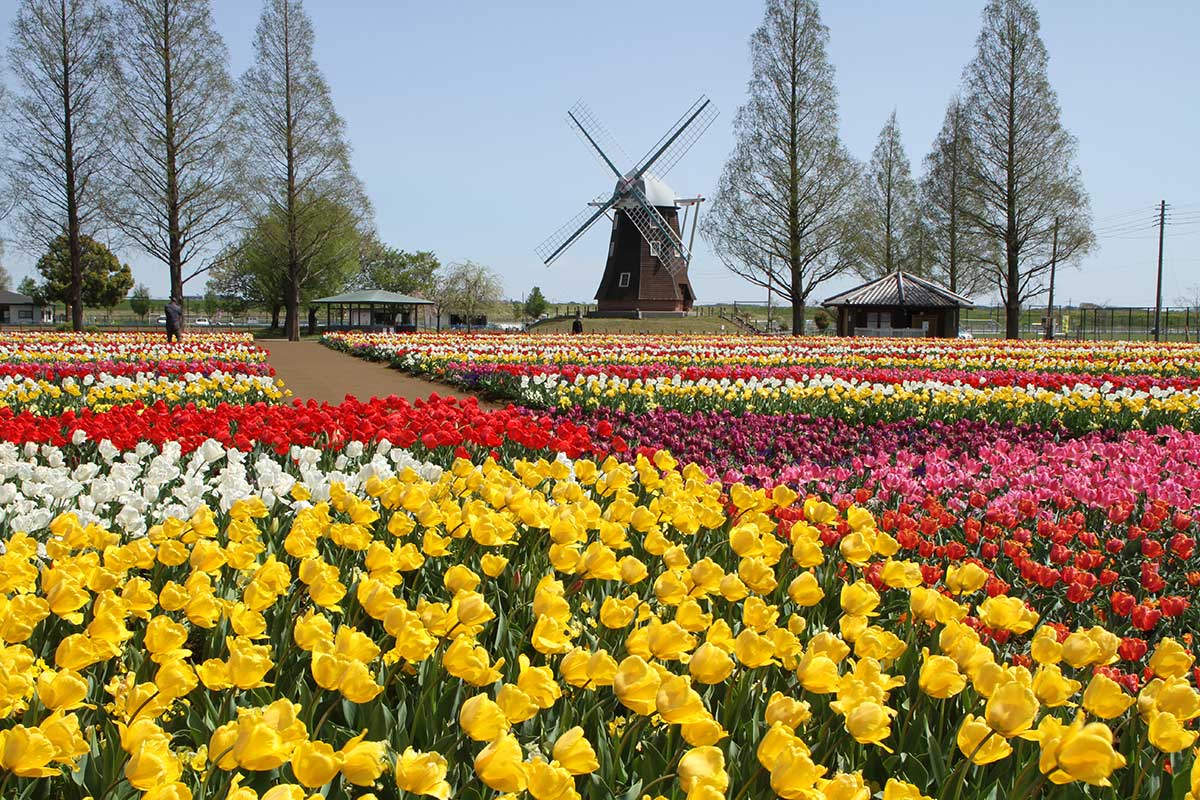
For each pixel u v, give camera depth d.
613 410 12.84
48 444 7.87
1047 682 2.88
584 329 60.81
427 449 8.26
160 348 26.00
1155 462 8.06
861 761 3.06
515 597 4.16
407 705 3.26
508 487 4.86
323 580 3.40
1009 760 3.06
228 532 4.14
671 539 5.56
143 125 48.94
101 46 47.56
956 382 15.36
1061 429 12.84
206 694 2.96
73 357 22.91
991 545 5.38
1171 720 2.66
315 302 66.38
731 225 55.75
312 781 2.21
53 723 2.31
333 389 21.33
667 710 2.58
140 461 7.55
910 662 3.65
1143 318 89.38
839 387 15.29
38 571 4.16
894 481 6.79
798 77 53.66
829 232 54.97
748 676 3.26
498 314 105.31
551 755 2.87
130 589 3.33
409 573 4.58
